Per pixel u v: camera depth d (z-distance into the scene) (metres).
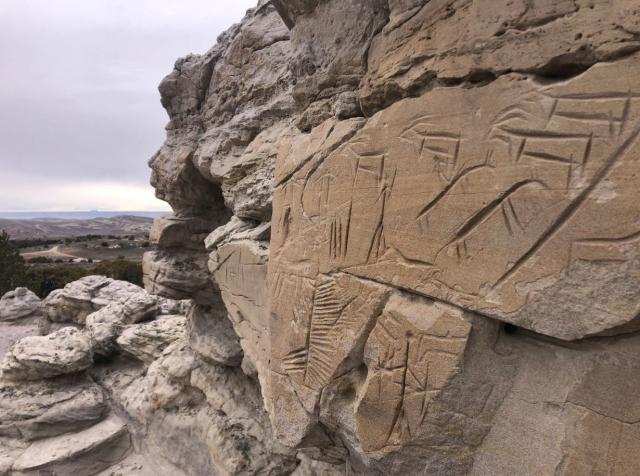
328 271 4.10
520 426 2.94
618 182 2.33
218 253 7.68
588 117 2.44
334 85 4.57
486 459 3.10
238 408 9.17
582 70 2.61
